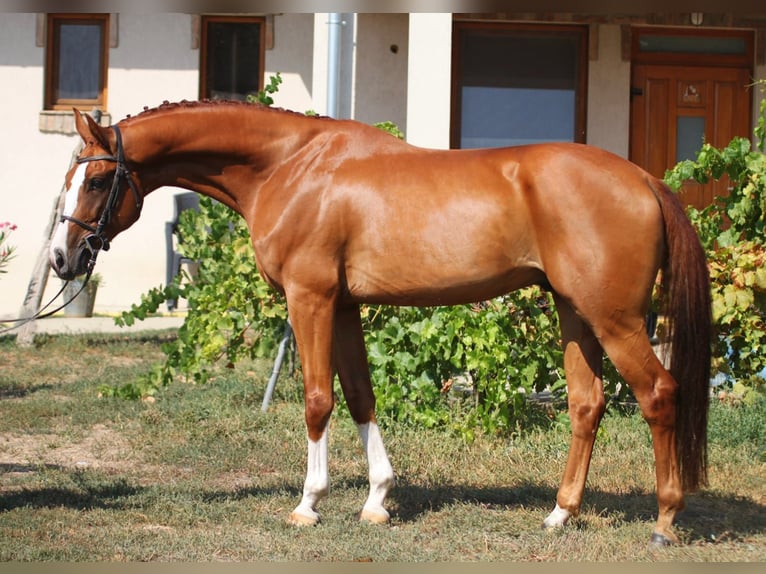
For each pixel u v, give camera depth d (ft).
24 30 43.78
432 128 31.99
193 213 27.12
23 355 34.19
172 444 22.29
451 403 24.20
